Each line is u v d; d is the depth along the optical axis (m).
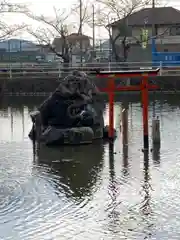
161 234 11.27
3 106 38.97
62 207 13.05
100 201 13.50
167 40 62.62
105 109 34.06
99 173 16.56
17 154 20.03
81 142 21.83
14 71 49.31
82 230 11.52
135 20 67.81
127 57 57.16
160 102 38.84
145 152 19.91
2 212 12.67
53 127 22.28
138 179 15.66
